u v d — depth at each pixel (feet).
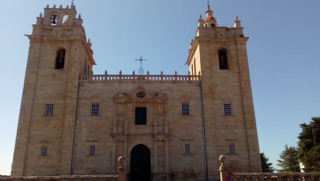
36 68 130.62
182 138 124.57
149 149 122.83
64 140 119.85
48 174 115.85
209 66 135.74
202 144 124.16
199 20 145.69
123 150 121.08
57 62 135.74
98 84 130.52
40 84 128.88
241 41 141.28
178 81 133.39
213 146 123.24
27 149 118.93
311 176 84.84
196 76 134.82
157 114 127.44
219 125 127.34
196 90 132.67
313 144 189.47
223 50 143.23
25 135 120.06
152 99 128.67
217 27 143.64
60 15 141.59
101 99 128.06
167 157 120.67
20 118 122.42
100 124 124.26
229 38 141.08
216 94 132.05
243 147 124.67
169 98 130.31
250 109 129.80
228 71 136.46
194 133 125.70
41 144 119.96
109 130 123.85
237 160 122.52
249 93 132.36
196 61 147.84
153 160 120.26
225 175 78.64
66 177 81.61
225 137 125.70
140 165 120.98
